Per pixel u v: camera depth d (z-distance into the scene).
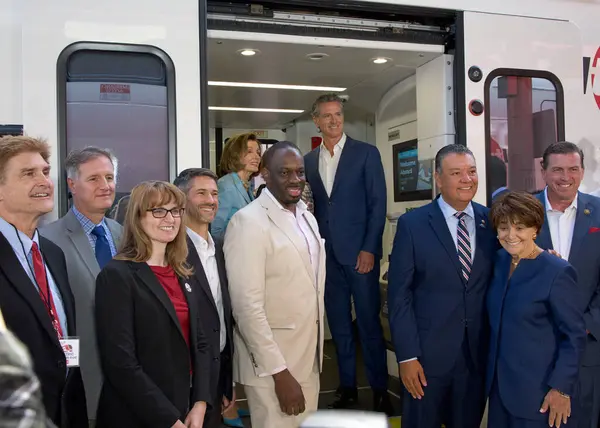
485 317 2.79
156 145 2.79
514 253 2.56
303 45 3.34
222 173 3.86
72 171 2.42
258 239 2.55
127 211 2.21
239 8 3.12
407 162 4.39
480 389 2.80
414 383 2.73
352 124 5.52
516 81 3.49
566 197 2.91
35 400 0.79
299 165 2.65
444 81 3.53
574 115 3.59
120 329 2.06
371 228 3.71
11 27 2.63
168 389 2.12
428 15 3.32
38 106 2.63
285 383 2.46
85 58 2.71
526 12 3.50
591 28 3.64
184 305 2.23
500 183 3.44
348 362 3.94
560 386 2.39
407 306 2.81
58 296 2.12
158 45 2.79
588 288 2.88
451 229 2.84
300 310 2.63
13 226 2.00
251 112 5.54
